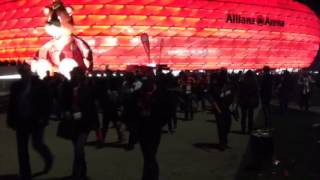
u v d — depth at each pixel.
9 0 56.38
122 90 15.26
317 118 22.98
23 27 53.94
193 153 13.23
